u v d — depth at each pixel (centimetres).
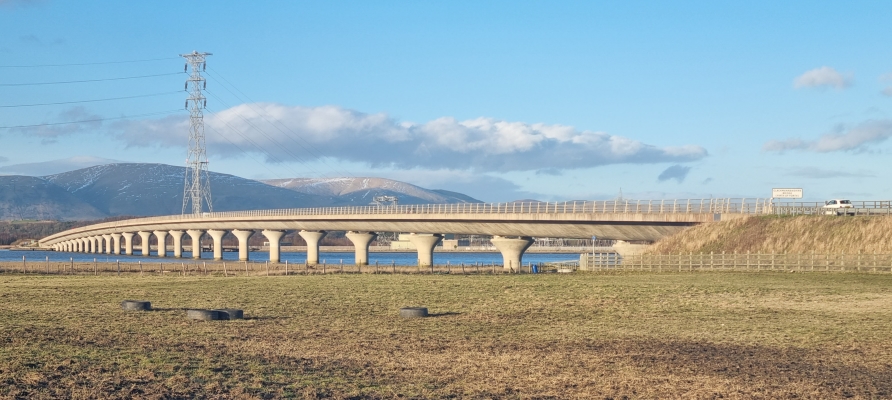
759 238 8688
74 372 2852
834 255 7831
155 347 3459
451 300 5688
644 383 2848
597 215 9912
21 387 2584
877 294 5828
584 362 3253
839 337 3922
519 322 4522
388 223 14238
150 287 6969
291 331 4081
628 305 5316
